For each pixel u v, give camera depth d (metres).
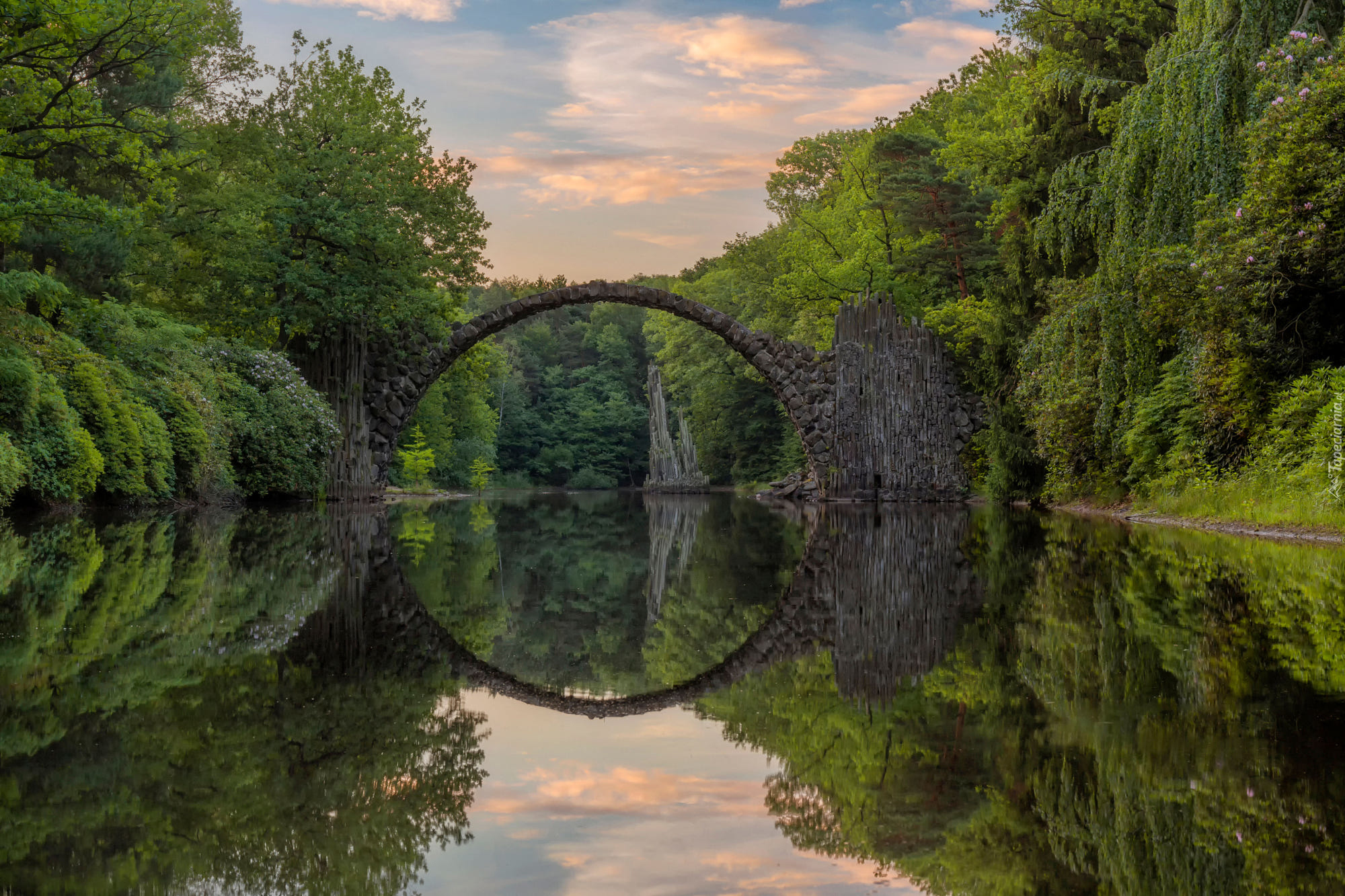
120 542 9.81
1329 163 11.47
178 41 16.95
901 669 4.20
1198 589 6.53
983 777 2.56
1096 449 17.81
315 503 22.34
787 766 2.72
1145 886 1.82
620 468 76.12
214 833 2.11
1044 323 21.20
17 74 14.96
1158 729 2.99
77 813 2.22
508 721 3.31
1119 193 15.59
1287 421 12.45
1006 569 8.45
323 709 3.35
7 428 13.05
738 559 10.31
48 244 17.45
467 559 10.09
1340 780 2.45
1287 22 13.57
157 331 18.56
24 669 3.84
